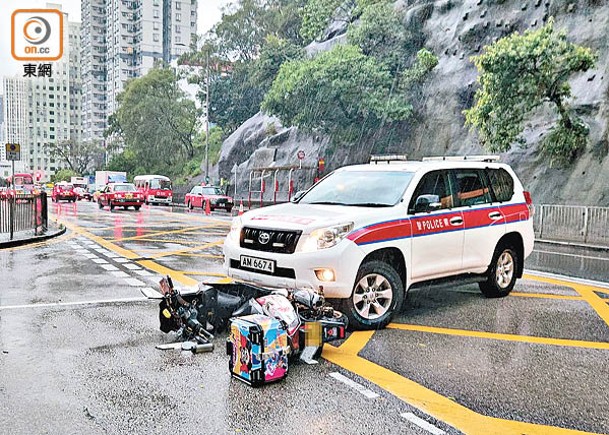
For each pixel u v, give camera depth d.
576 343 5.78
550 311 7.23
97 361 5.03
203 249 13.59
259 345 4.46
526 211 8.33
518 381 4.65
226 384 4.52
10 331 5.96
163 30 154.50
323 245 5.88
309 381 4.61
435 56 36.69
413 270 6.61
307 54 49.44
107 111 168.00
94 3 168.25
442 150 34.34
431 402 4.19
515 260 8.23
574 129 23.84
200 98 68.38
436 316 6.92
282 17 64.44
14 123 190.12
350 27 38.12
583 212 17.53
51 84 193.00
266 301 5.18
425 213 6.79
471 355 5.34
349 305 6.01
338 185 7.44
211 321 5.89
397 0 42.22
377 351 5.44
